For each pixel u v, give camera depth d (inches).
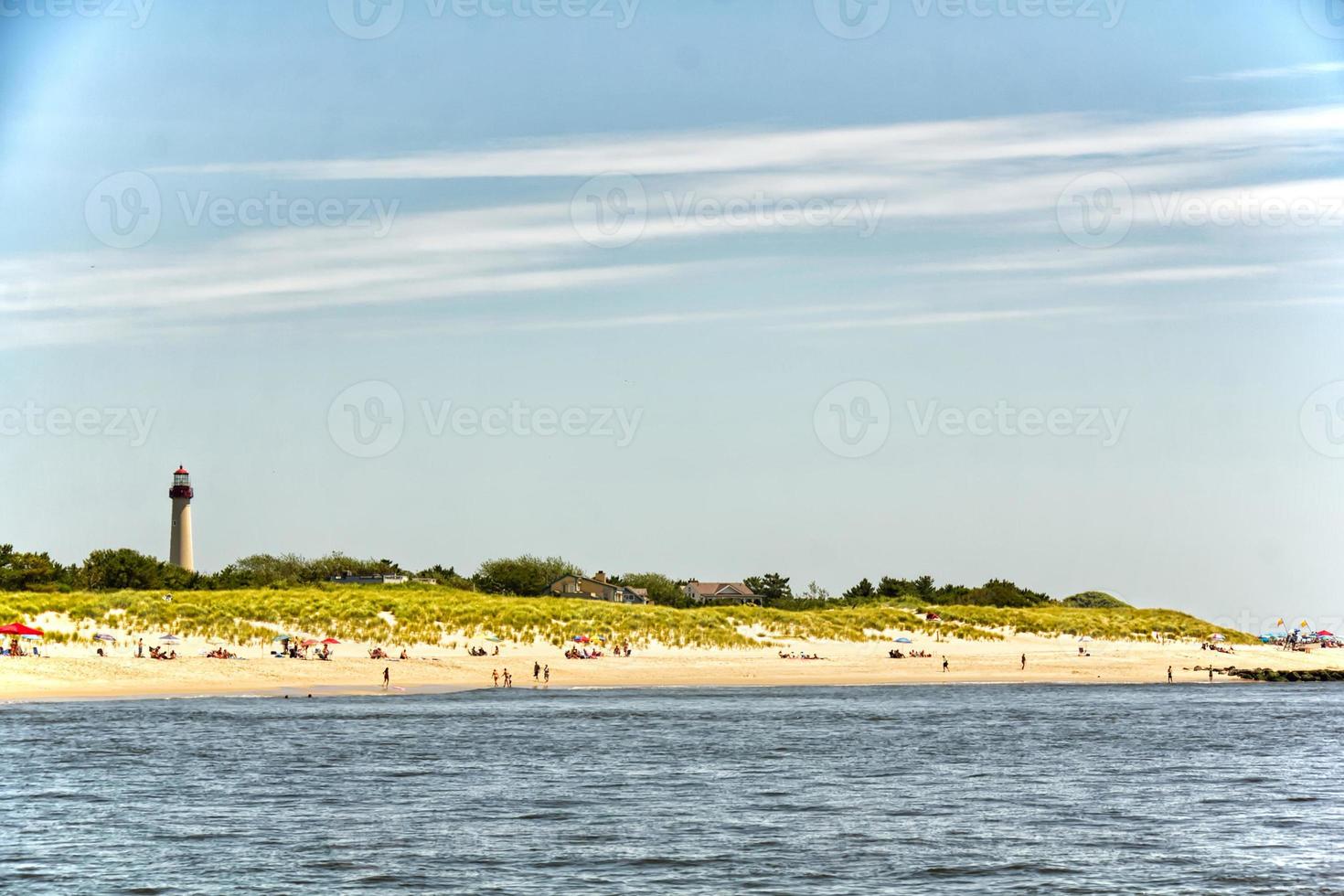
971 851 2888.8
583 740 4923.7
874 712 6264.8
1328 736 5275.6
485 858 2800.2
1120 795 3666.3
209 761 4229.8
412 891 2534.5
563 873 2667.3
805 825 3181.6
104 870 2669.8
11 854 2810.0
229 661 7755.9
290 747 4601.4
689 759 4377.5
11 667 7071.9
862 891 2544.3
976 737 5142.7
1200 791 3762.3
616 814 3316.9
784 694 7465.6
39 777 3855.8
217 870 2674.7
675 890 2549.2
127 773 3961.6
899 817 3289.9
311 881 2593.5
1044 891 2551.7
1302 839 3031.5
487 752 4507.9
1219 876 2672.2
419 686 7529.5
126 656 7637.8
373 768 4104.3
